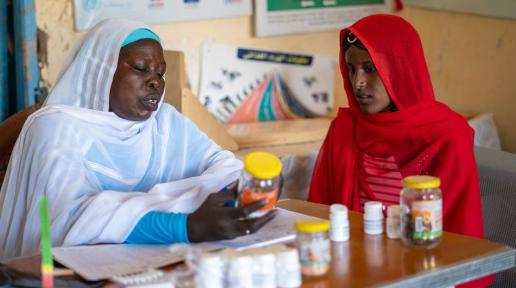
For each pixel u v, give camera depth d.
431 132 2.48
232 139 3.30
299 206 2.14
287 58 3.99
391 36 2.48
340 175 2.64
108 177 2.19
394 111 2.56
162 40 3.64
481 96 3.99
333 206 1.82
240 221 1.74
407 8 4.23
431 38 4.17
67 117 2.13
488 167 2.61
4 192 2.17
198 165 2.39
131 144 2.25
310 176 3.26
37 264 1.68
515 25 3.79
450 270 1.60
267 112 3.98
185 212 1.94
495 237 2.58
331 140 2.72
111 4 3.46
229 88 3.86
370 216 1.83
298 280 1.50
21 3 3.02
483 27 3.93
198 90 3.78
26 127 2.15
